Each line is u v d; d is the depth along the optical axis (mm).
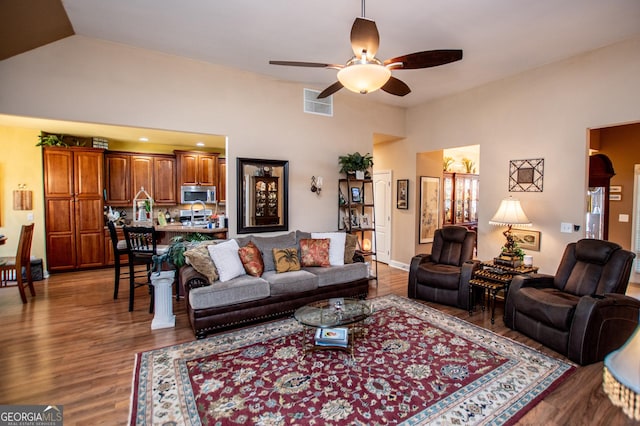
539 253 4090
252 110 4383
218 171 7480
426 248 6109
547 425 1948
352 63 2410
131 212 6746
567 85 3793
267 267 4086
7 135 5195
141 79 3664
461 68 4070
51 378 2439
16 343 3006
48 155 5496
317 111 4949
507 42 3361
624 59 3352
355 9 2770
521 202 4262
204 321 3115
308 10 2799
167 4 2742
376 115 5590
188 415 2021
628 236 5141
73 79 3344
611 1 2611
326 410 2070
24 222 5328
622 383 917
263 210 4512
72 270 5742
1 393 2256
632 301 2754
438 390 2285
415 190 5879
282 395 2227
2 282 4922
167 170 6891
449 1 2625
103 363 2660
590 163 5398
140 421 1964
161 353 2812
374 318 3645
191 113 3963
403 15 2836
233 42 3463
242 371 2527
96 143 6059
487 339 3111
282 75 4469
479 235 4793
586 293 3031
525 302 3152
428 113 5559
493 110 4566
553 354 2816
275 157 4590
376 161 6711
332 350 2846
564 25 3018
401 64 2541
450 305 4012
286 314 3641
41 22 2873
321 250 4281
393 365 2621
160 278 3375
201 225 5059
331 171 5121
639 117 3266
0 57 3027
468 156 8367
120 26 3145
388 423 1952
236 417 2006
